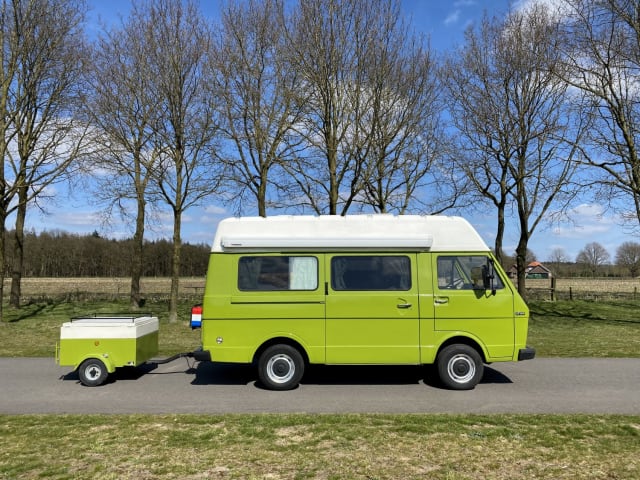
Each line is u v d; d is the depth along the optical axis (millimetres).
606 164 16578
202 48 16312
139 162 17047
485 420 6234
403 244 8258
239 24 16109
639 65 15977
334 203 15367
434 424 6055
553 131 17750
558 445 5297
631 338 14695
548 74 17703
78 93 16984
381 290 8219
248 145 16734
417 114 16594
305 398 7574
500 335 8195
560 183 18234
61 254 68625
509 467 4703
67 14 17188
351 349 8172
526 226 20109
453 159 19250
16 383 8688
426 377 9102
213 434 5688
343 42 14750
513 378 9000
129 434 5711
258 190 17219
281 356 8211
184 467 4703
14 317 20703
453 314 8188
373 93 15125
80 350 8508
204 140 16516
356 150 15383
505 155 18719
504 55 18375
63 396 7750
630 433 5703
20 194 21859
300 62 14844
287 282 8258
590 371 9609
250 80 16109
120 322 8688
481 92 18688
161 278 64688
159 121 16328
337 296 8195
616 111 16609
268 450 5156
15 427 6012
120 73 16500
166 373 9586
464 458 4930
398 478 4445
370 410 6848
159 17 16266
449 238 8383
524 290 20516
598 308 25000
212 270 8305
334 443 5363
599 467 4703
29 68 17031
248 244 8250
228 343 8180
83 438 5570
